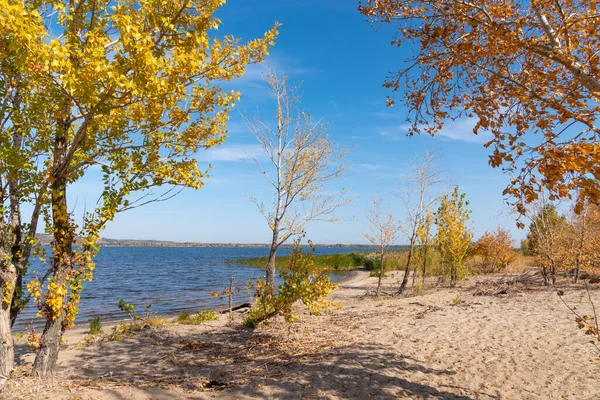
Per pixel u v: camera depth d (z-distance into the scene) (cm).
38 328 1377
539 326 927
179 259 7631
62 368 754
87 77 450
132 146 602
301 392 555
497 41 451
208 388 594
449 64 530
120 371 731
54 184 602
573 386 574
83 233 602
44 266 3438
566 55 393
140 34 446
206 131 656
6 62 525
